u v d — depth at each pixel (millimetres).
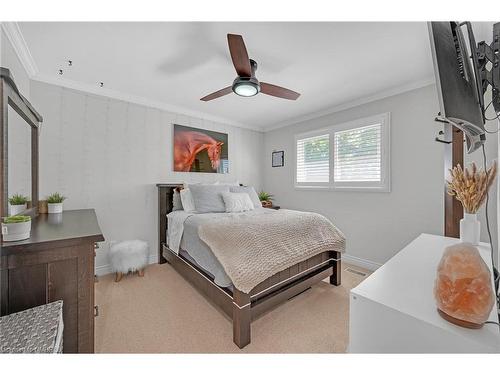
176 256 2654
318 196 3584
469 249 708
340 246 2391
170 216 2926
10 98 1257
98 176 2713
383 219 2820
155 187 3168
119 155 2867
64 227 1390
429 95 2436
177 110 3320
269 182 4445
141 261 2654
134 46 1840
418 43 1804
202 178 3650
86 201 2633
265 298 1751
